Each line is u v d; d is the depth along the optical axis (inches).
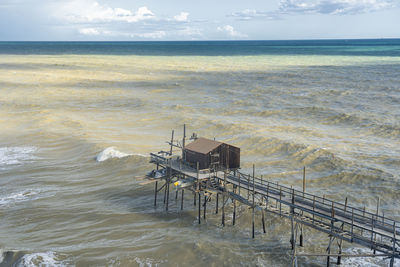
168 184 1277.1
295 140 2001.7
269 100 3253.0
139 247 1021.2
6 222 1171.9
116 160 1738.4
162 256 980.6
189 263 954.1
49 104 3056.1
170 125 2453.2
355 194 1373.0
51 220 1186.6
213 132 2261.3
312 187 1448.1
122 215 1227.2
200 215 1242.0
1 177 1562.5
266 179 1529.3
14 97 3309.5
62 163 1738.4
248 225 1171.9
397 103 2989.7
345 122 2464.3
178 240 1061.1
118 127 2402.8
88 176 1581.0
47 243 1037.8
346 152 1822.1
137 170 1627.7
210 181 1226.6
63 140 2086.6
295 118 2610.7
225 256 986.7
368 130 2250.2
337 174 1549.0
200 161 1253.7
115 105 3085.6
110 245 1029.2
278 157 1800.0
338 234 949.8
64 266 924.0
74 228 1134.4
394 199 1321.4
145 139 2118.6
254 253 1006.4
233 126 2348.7
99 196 1386.6
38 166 1696.6
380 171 1553.9
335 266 958.4
